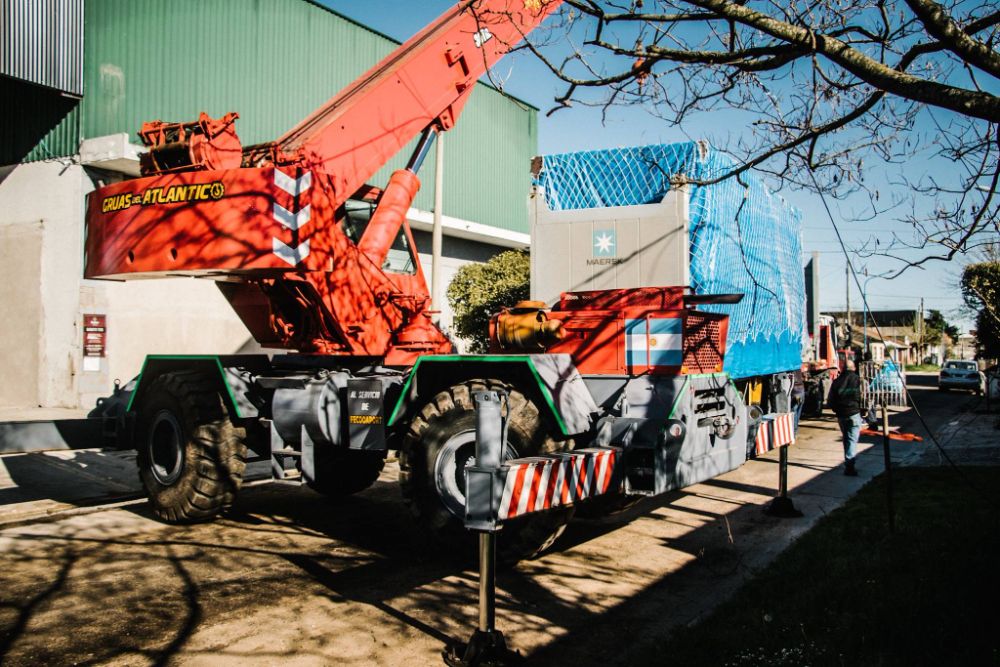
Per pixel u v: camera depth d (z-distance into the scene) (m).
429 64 7.18
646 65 3.96
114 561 5.43
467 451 5.48
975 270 4.77
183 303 16.64
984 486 7.64
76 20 14.71
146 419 6.80
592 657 3.81
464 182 25.28
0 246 15.95
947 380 32.78
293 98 19.34
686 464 5.33
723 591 4.83
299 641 3.95
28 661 3.65
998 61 3.01
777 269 10.51
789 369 11.46
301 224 5.86
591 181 7.86
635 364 5.68
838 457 10.92
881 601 4.12
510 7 7.52
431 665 3.69
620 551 5.78
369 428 5.94
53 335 15.14
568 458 4.43
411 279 7.34
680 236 7.27
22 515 6.84
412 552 5.79
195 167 5.99
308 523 6.78
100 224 6.32
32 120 15.46
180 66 16.62
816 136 4.07
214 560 5.49
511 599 4.67
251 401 6.63
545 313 6.05
